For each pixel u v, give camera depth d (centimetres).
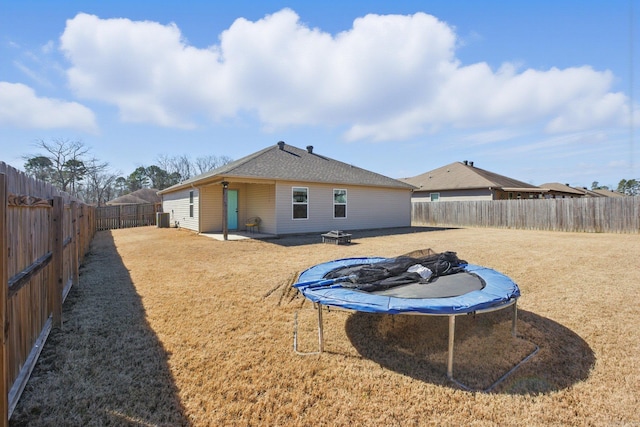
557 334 362
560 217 1577
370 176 1667
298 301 472
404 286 362
